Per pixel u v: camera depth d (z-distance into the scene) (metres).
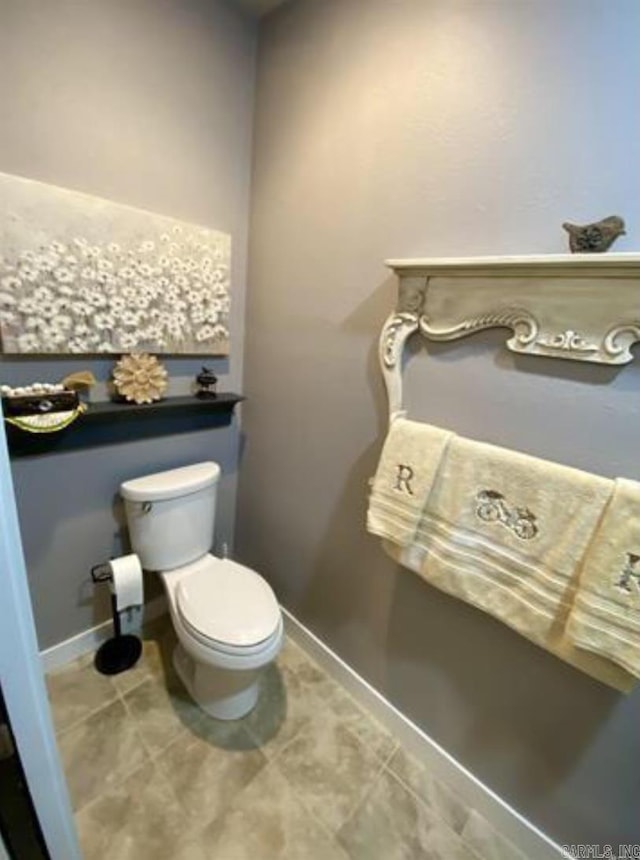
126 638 1.69
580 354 0.90
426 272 1.11
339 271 1.40
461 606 1.22
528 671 1.11
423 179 1.14
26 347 1.24
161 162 1.44
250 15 1.56
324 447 1.56
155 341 1.52
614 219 0.82
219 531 2.01
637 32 0.79
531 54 0.92
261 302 1.74
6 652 0.54
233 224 1.69
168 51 1.39
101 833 1.12
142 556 1.55
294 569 1.79
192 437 1.77
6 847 0.63
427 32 1.08
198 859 1.09
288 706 1.54
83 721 1.41
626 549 0.83
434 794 1.30
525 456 0.98
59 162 1.23
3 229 1.15
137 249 1.41
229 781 1.27
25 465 1.35
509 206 1.00
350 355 1.42
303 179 1.48
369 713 1.54
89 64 1.24
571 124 0.89
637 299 0.82
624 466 0.90
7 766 0.59
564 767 1.08
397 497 1.18
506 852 1.17
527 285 0.95
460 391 1.13
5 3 1.08
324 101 1.36
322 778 1.31
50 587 1.50
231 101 1.59
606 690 0.98
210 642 1.25
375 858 1.13
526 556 0.98
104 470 1.54
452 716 1.30
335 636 1.65
